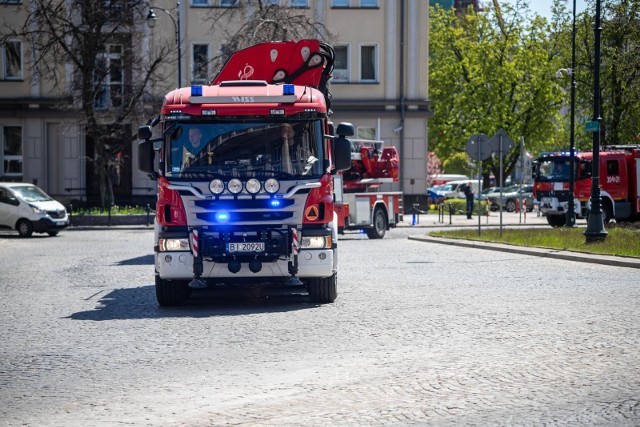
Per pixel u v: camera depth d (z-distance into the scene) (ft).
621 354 32.24
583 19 170.81
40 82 176.86
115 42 163.73
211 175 47.03
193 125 47.55
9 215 124.47
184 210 46.85
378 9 182.60
